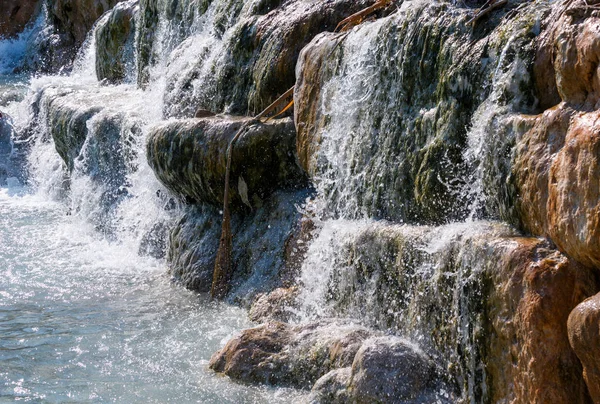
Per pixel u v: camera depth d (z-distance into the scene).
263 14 10.41
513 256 5.22
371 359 5.93
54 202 14.20
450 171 6.42
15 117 16.62
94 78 17.22
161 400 6.44
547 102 5.73
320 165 8.12
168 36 13.27
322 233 7.60
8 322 8.30
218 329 7.88
